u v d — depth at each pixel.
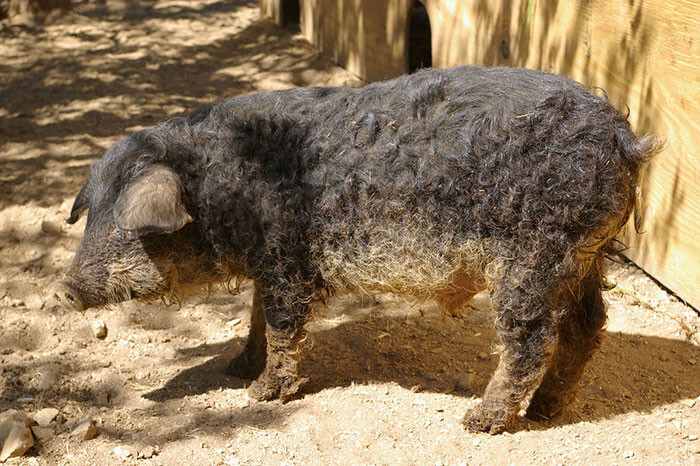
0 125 4.78
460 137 3.12
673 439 3.25
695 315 3.68
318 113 3.25
